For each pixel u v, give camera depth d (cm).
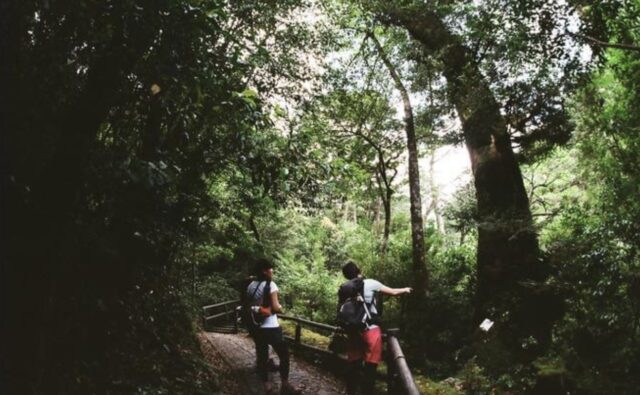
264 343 590
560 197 1523
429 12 1053
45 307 278
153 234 499
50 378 337
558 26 633
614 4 630
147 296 590
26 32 284
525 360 923
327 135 1196
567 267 916
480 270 1127
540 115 962
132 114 418
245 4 554
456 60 988
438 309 1162
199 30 312
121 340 479
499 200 1109
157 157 437
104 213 419
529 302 988
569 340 895
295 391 620
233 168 727
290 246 2155
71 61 320
